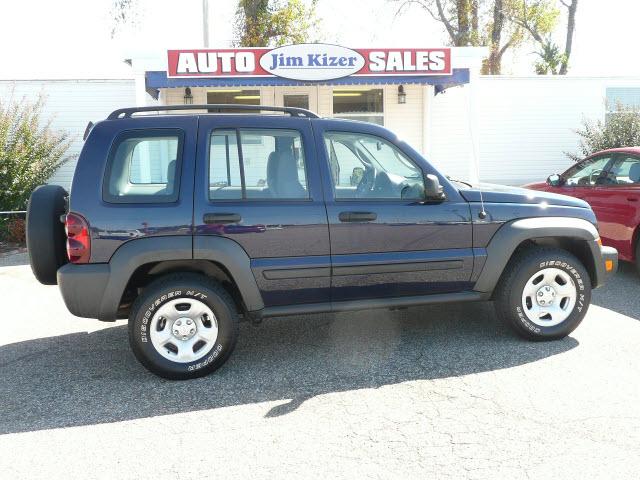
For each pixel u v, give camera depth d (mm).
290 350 4695
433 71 10969
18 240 10438
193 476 2918
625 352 4430
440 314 5551
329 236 4266
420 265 4430
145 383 4113
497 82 15328
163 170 4238
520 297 4609
